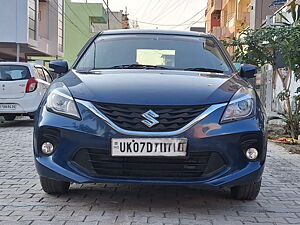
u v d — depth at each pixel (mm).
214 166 3916
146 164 3885
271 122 13031
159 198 4566
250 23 25250
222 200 4555
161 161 3875
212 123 3908
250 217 4039
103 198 4523
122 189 4883
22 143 8500
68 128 3969
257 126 4031
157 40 5430
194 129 3865
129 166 3898
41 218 3898
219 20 43938
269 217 4062
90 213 4043
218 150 3885
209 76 4660
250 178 3971
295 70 9039
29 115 11211
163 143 3830
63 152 3984
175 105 3914
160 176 3902
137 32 5605
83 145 3918
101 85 4184
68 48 44594
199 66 5098
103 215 3990
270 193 4969
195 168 3904
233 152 3924
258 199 4676
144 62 5109
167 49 5293
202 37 5629
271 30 9789
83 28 44969
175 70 4898
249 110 4090
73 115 4008
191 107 3939
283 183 5496
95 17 45531
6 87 10953
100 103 3969
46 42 27750
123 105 3922
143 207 4250
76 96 4090
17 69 11133
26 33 22125
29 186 5027
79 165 3971
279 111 13188
